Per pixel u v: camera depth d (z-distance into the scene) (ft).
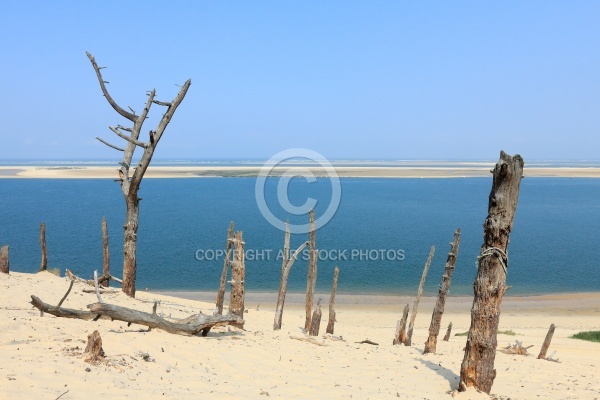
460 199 308.40
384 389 31.76
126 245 66.64
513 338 67.46
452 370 38.40
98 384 25.53
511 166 30.25
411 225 203.00
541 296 108.58
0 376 24.90
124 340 34.91
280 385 30.45
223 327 47.01
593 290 113.50
